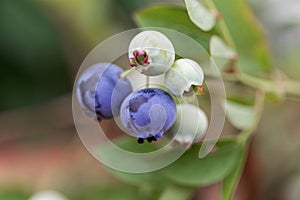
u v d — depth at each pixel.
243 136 0.32
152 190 0.35
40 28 0.64
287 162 0.50
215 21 0.31
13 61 0.65
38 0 0.60
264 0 0.53
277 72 0.34
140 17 0.31
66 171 0.49
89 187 0.43
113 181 0.45
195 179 0.31
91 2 0.57
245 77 0.34
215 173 0.31
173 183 0.33
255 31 0.34
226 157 0.31
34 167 0.57
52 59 0.65
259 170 0.49
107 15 0.58
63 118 0.60
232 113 0.32
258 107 0.33
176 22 0.31
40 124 0.61
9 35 0.64
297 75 0.50
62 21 0.60
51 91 0.65
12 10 0.64
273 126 0.50
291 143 0.50
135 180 0.32
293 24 0.51
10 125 0.60
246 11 0.33
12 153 0.59
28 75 0.65
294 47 0.52
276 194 0.50
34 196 0.46
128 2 0.59
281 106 0.49
